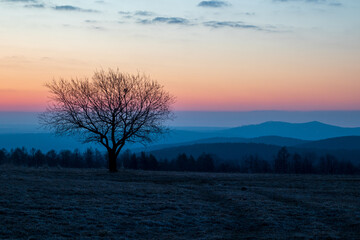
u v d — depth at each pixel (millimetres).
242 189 26812
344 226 16031
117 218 16562
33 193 20391
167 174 36375
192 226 16203
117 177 32750
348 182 31344
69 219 15867
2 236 13102
